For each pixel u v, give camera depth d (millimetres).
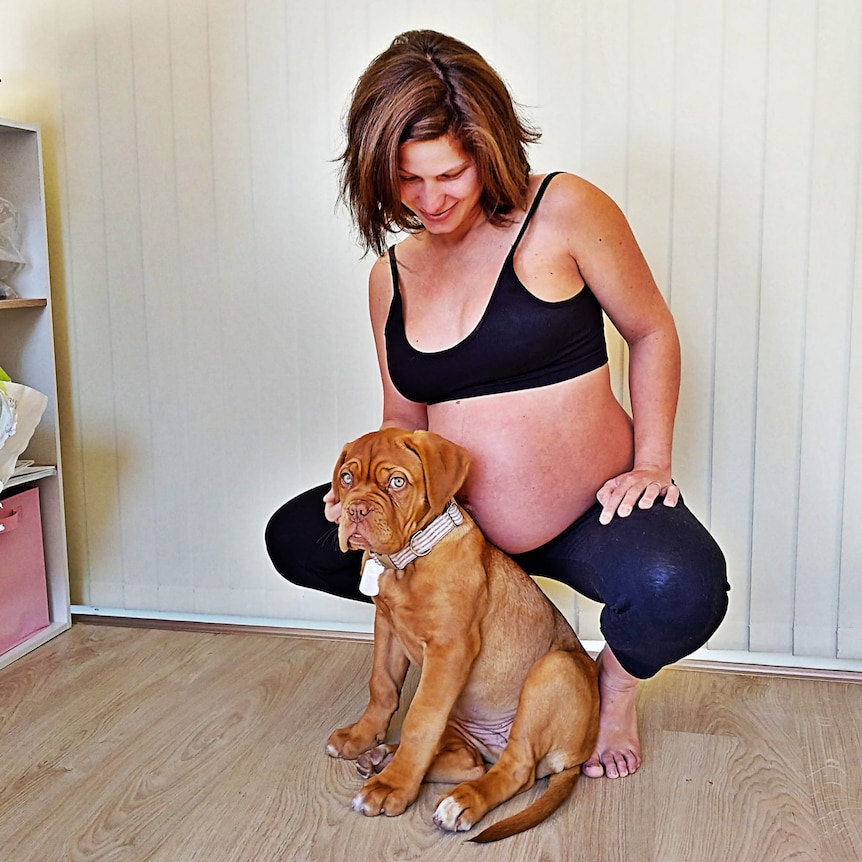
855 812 1527
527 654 1608
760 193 2053
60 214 2406
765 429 2123
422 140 1485
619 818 1516
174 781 1637
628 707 1683
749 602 2182
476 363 1593
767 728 1825
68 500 2527
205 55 2266
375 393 2299
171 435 2434
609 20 2064
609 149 2105
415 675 2072
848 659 2152
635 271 1637
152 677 2086
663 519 1562
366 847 1443
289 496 2391
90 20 2318
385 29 2174
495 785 1523
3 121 2141
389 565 1555
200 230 2332
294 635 2334
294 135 2248
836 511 2119
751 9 2000
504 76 2131
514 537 1655
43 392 2328
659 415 1685
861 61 1972
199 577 2477
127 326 2414
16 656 2186
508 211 1594
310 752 1737
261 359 2350
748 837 1461
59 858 1420
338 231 2254
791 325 2080
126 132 2338
